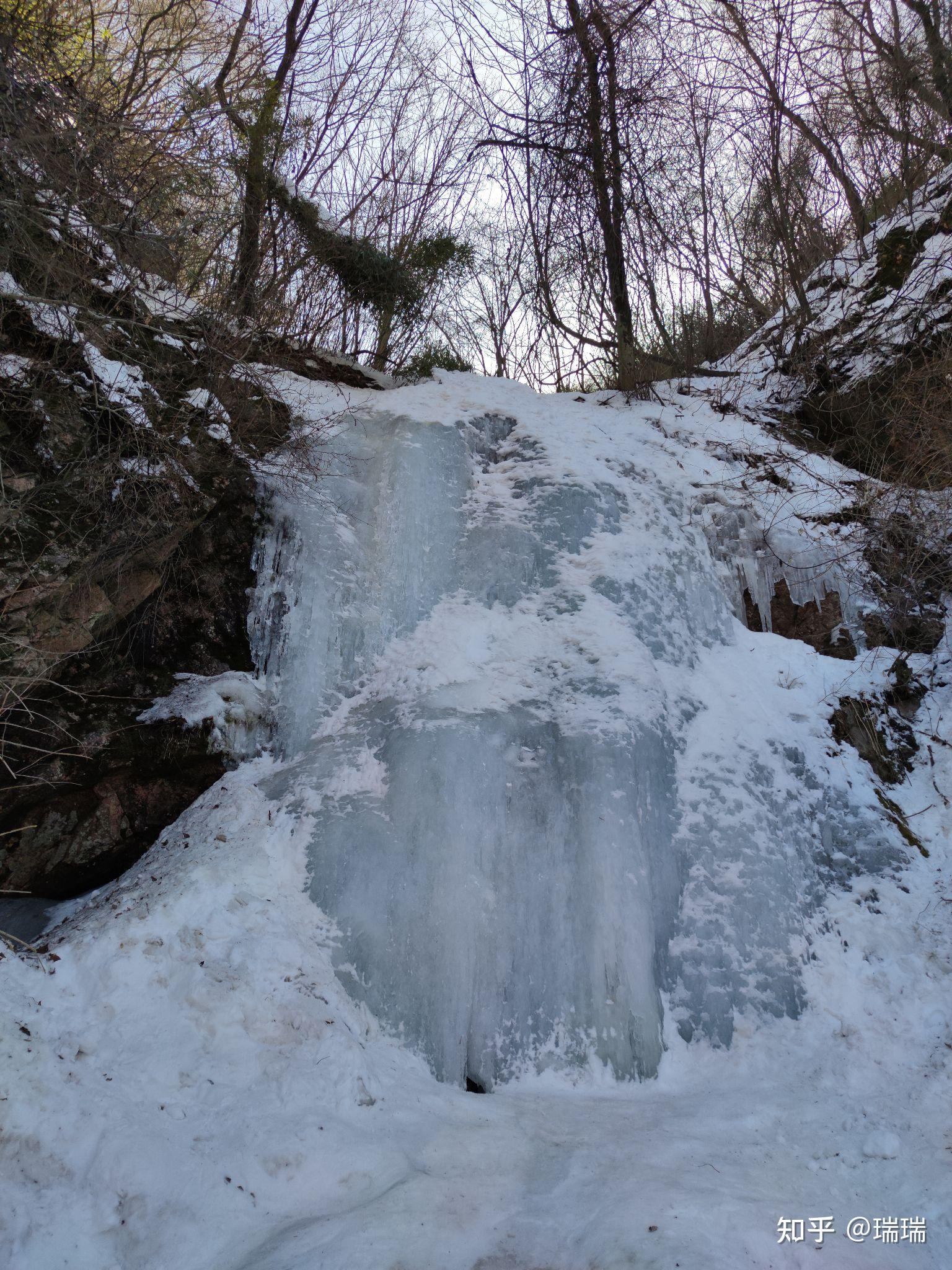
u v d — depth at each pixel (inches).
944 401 310.7
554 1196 137.5
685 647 264.8
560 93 422.6
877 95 387.2
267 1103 149.8
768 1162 148.6
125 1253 122.6
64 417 209.9
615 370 426.6
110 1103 141.7
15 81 197.5
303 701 239.6
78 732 207.9
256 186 311.0
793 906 215.8
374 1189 136.9
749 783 233.9
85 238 216.8
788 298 441.1
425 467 275.4
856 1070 180.5
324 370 326.3
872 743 267.7
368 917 194.5
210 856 200.4
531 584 261.3
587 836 203.3
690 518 299.1
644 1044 183.8
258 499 252.7
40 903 213.6
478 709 225.0
